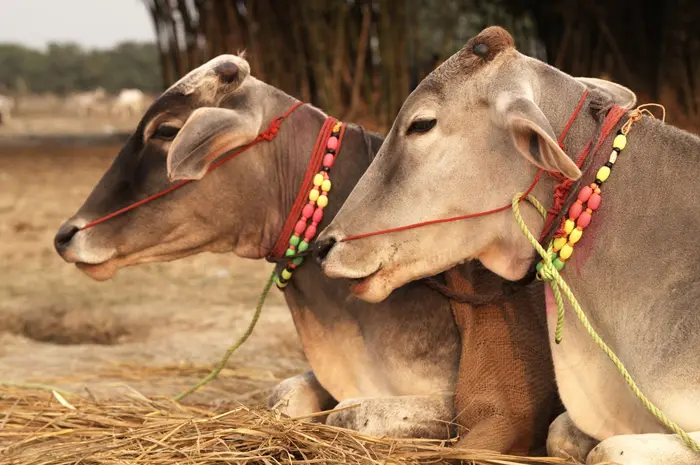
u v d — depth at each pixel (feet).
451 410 12.39
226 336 22.31
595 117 11.10
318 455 11.43
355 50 36.58
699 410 10.02
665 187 10.78
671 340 10.28
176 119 13.23
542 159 10.14
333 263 11.46
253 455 11.44
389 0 36.09
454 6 39.22
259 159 13.37
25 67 298.35
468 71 11.03
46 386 15.94
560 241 10.88
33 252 33.65
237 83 13.29
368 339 13.04
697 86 34.94
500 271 11.46
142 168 13.43
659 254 10.62
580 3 36.37
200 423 12.43
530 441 12.32
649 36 36.19
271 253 13.60
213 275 29.50
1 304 25.67
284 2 38.27
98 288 27.71
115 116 166.61
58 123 140.46
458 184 11.09
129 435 12.48
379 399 12.47
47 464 11.93
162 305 25.43
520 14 40.24
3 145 79.61
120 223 13.50
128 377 18.78
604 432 11.05
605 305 10.83
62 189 50.52
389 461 11.21
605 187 10.90
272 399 13.99
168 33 44.96
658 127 11.02
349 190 13.33
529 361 12.27
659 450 9.93
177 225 13.48
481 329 12.32
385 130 36.42
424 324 12.75
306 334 13.52
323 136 13.39
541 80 11.16
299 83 38.47
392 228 11.27
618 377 10.85
